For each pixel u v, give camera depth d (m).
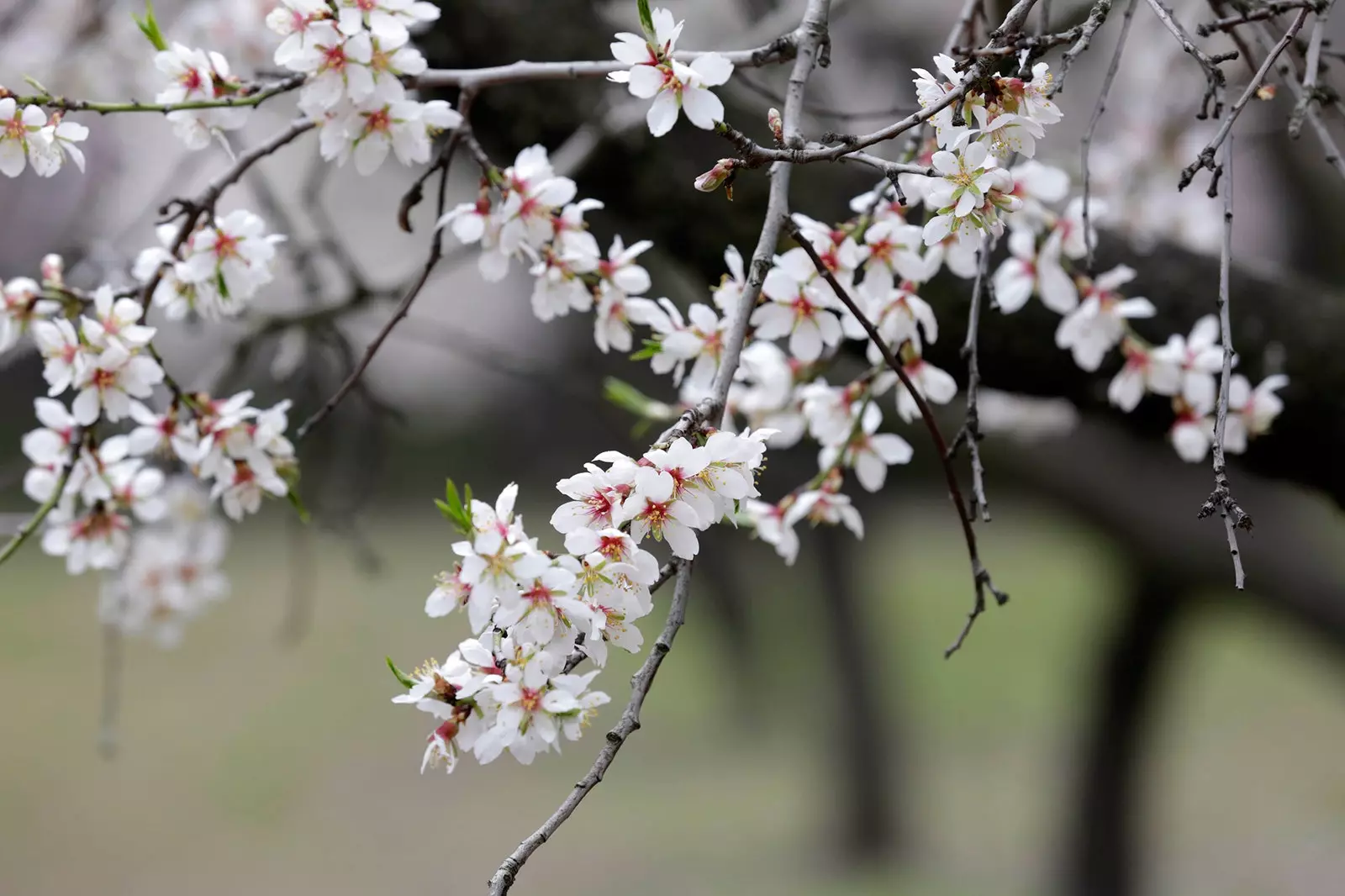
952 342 3.13
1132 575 4.97
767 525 3.01
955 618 12.00
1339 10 3.31
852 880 8.18
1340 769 9.17
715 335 2.95
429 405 14.48
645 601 2.81
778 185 2.86
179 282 2.98
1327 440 3.12
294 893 7.71
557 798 9.42
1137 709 5.36
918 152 2.97
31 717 10.20
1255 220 4.39
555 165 3.13
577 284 2.96
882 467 3.00
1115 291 3.12
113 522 3.02
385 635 12.08
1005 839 8.47
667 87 2.85
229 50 3.57
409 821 8.84
